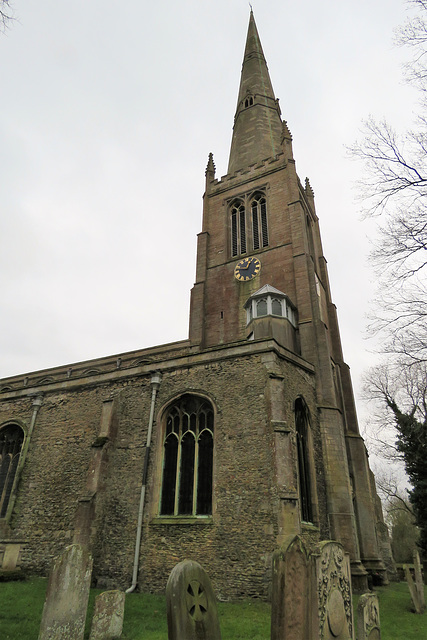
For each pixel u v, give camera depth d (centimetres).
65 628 932
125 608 1348
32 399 2470
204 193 3972
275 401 1791
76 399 2328
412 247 1217
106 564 1811
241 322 3111
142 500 1872
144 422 2070
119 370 2284
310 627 769
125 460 2014
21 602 1312
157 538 1784
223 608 1410
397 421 3084
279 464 1652
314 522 1961
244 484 1703
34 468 2233
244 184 3800
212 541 1670
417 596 1627
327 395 2417
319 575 869
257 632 1120
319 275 3556
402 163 1189
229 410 1884
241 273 3300
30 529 2062
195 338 3206
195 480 1848
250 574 1548
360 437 2764
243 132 4484
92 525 1827
